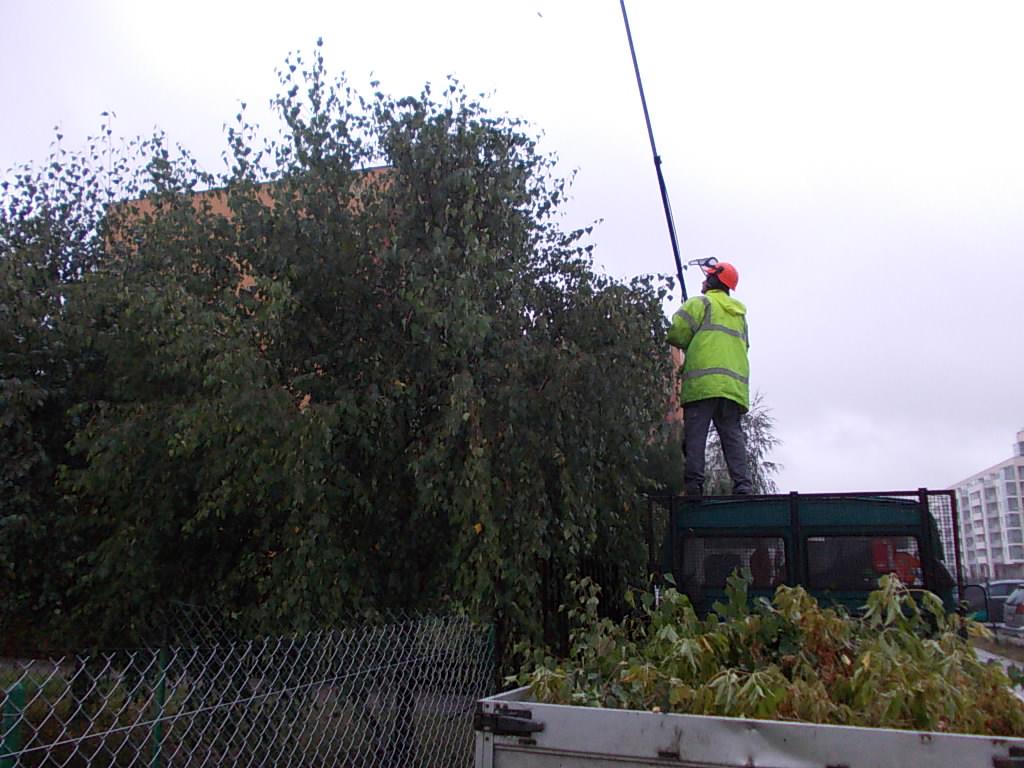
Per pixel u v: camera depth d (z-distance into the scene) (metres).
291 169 7.06
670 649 4.09
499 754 3.53
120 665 6.16
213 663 5.34
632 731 3.39
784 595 4.28
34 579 6.84
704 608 6.69
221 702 4.77
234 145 7.18
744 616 4.38
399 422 6.74
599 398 6.64
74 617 6.56
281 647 5.44
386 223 6.82
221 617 6.43
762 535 6.74
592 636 4.73
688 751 3.31
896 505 6.55
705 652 4.01
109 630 6.45
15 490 6.59
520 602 6.24
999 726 3.61
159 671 4.82
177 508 6.44
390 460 6.76
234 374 5.81
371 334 6.96
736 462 8.06
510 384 6.36
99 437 6.14
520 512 6.21
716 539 6.83
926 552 6.40
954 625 4.26
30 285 6.98
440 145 6.84
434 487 6.27
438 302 6.33
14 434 6.73
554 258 7.38
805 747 3.19
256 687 5.00
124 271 7.09
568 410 6.53
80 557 6.47
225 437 6.00
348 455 6.68
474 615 5.96
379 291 6.91
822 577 6.54
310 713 5.19
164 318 6.07
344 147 7.05
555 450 6.51
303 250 6.74
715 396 8.02
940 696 3.51
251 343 6.29
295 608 5.85
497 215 6.88
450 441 6.18
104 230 7.81
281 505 6.01
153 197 7.38
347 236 6.81
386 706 5.50
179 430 5.94
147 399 6.70
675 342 8.24
